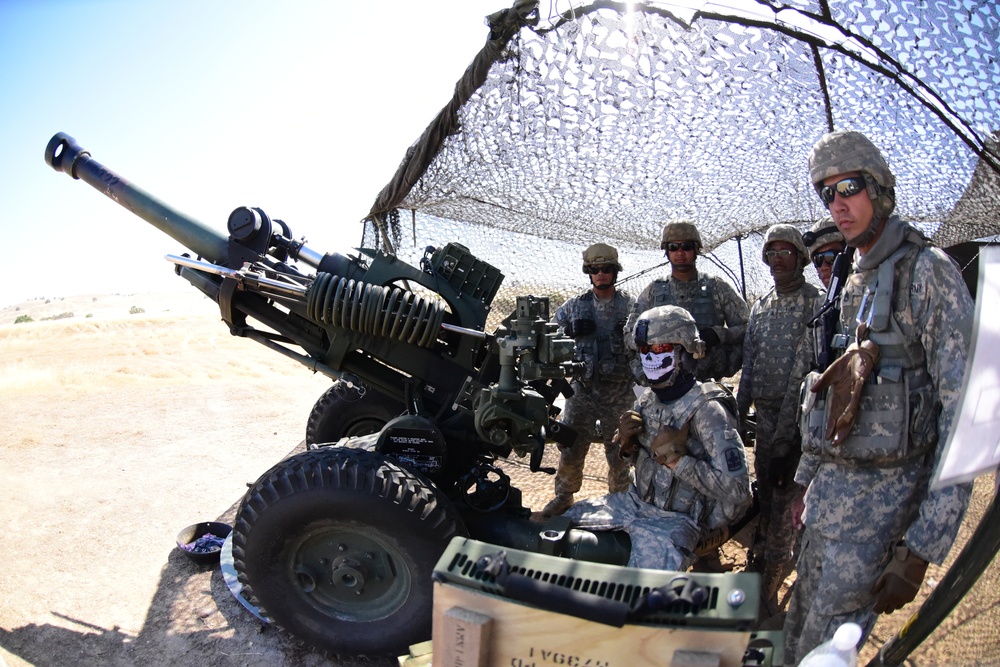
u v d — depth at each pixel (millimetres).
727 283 4160
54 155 4148
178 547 4023
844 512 2346
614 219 4449
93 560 3959
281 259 3984
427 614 2924
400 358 3674
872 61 3031
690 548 2791
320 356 3896
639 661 1647
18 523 4387
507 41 3125
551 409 3623
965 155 3277
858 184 2188
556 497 4527
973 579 2010
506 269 4852
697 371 4047
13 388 7852
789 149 3689
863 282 2354
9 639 3215
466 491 3445
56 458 5566
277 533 2963
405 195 4027
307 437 4715
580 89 3301
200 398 7594
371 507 2846
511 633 1725
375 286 3488
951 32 2721
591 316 4340
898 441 2217
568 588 1693
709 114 3432
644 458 3027
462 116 3486
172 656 3156
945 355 2100
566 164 3750
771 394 3611
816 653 1782
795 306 3564
